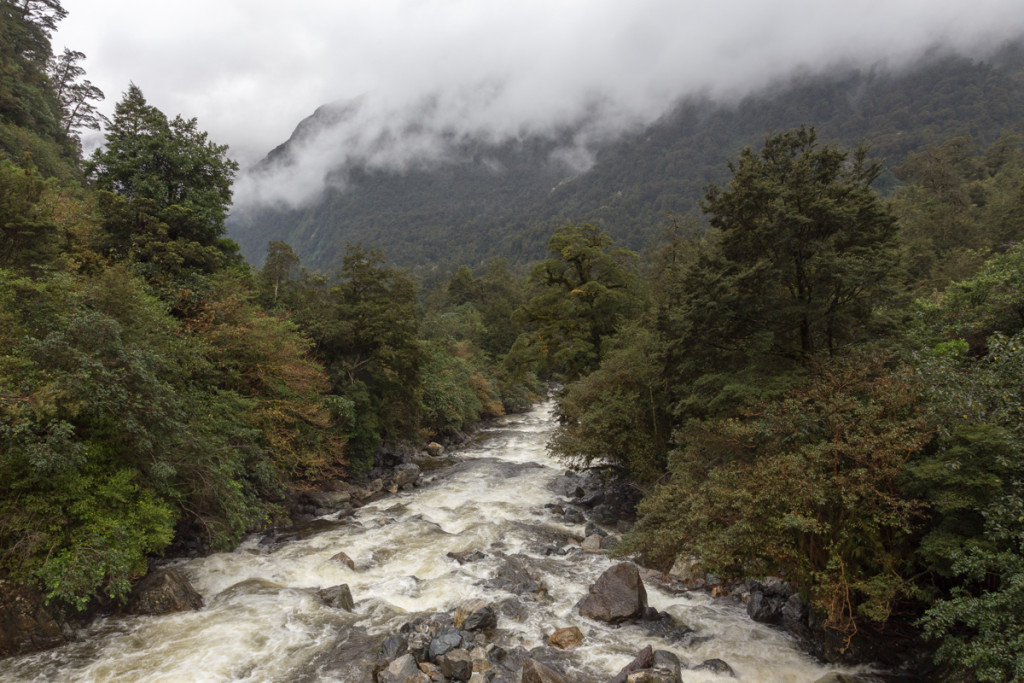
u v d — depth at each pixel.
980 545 8.70
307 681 10.05
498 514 21.72
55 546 11.21
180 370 15.83
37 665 10.34
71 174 45.12
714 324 17.17
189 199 26.11
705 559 10.59
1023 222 41.25
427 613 13.04
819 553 10.82
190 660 10.70
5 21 50.38
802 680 10.27
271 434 20.17
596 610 12.82
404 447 34.53
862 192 16.05
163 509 13.52
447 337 64.25
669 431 21.70
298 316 28.53
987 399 9.92
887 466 9.81
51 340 11.64
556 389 75.94
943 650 8.62
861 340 16.05
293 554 16.89
